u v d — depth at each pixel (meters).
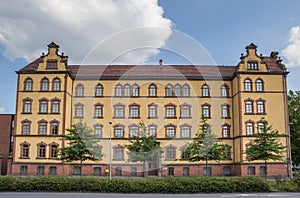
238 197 17.22
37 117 44.25
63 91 44.50
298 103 53.19
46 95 44.50
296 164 51.25
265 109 44.19
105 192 18.84
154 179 19.39
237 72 44.72
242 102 44.16
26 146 43.81
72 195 17.50
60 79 44.66
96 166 42.44
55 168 43.09
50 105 44.28
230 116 46.28
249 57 45.22
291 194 18.84
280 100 44.47
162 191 18.78
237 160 43.88
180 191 18.81
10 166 43.50
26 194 17.88
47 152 43.50
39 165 43.19
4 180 19.33
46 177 20.12
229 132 45.84
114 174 22.58
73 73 47.56
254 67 45.12
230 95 46.75
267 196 17.81
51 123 43.97
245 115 43.94
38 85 44.78
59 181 19.33
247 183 19.70
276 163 42.47
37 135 43.81
